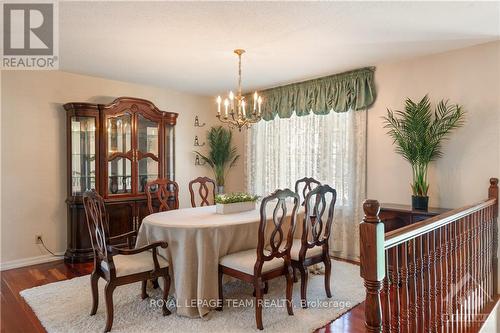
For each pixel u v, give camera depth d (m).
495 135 3.15
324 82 4.35
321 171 4.42
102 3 2.30
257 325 2.39
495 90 3.14
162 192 3.96
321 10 2.43
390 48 3.30
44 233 4.06
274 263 2.56
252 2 2.30
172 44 3.15
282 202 2.54
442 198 3.46
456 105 3.36
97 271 2.61
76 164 4.10
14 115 3.85
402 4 2.34
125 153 4.34
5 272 3.68
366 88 3.98
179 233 2.63
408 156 3.38
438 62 3.48
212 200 5.64
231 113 3.46
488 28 2.80
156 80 4.60
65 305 2.79
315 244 2.84
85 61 3.69
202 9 2.41
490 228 3.01
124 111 4.32
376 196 3.96
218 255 2.68
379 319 1.35
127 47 3.23
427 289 1.88
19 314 2.65
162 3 2.31
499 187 3.10
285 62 3.76
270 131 5.07
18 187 3.88
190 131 5.49
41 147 4.04
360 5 2.36
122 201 4.24
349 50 3.36
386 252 1.48
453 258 2.27
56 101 4.13
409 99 3.54
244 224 2.82
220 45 3.18
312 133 4.52
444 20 2.62
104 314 2.62
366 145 4.03
